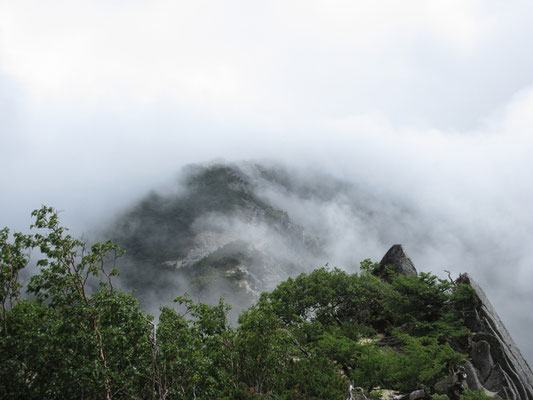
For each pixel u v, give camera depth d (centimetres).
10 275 1349
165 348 1384
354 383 1903
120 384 1300
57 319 1315
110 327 1309
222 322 1892
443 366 1916
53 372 1258
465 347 2664
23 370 1202
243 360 1769
